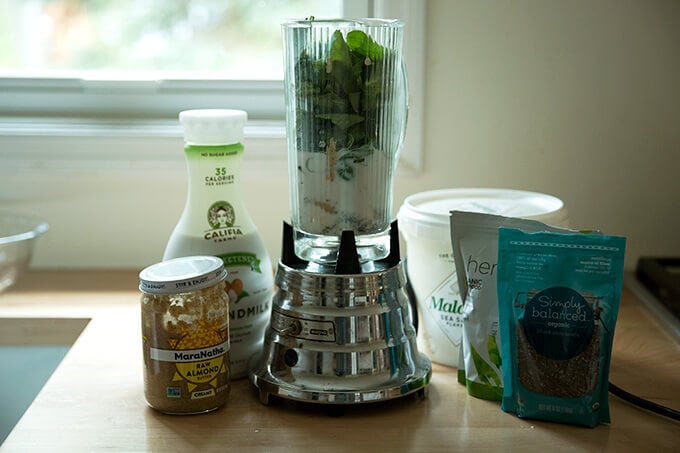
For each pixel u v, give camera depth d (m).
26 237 1.17
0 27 1.37
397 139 0.86
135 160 1.26
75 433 0.80
